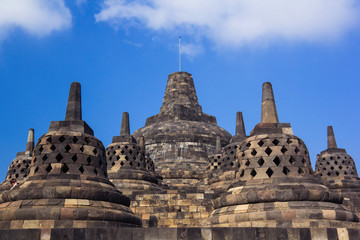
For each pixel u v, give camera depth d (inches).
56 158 809.5
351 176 1461.6
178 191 1101.1
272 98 924.0
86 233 577.6
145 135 2037.4
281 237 582.2
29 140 1424.7
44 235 571.2
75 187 756.6
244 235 581.0
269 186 783.1
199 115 2246.6
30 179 799.7
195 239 577.0
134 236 578.2
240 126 1429.6
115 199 804.0
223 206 827.4
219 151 1715.1
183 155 1930.4
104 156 884.0
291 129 867.4
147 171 1382.9
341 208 755.4
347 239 585.3
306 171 829.8
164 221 1040.8
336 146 1526.8
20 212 713.6
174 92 2357.3
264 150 834.8
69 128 852.0
